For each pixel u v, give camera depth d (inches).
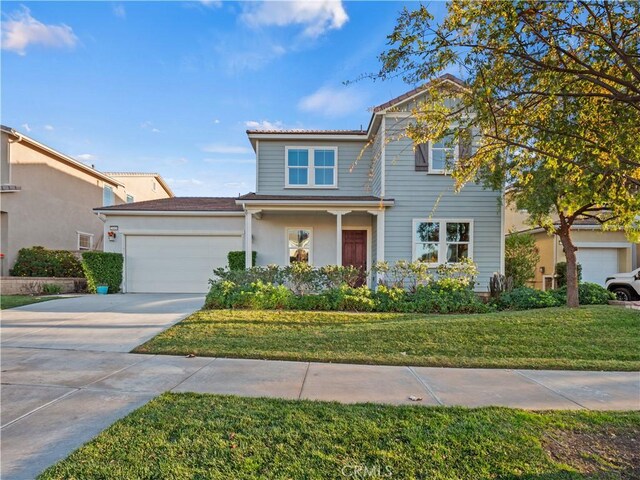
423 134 171.0
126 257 511.5
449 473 93.4
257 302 342.3
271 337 241.8
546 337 240.5
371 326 269.1
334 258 520.7
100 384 159.2
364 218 520.1
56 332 256.1
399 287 398.6
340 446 105.3
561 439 112.3
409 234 460.8
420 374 178.2
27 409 132.3
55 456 100.7
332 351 212.7
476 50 131.6
